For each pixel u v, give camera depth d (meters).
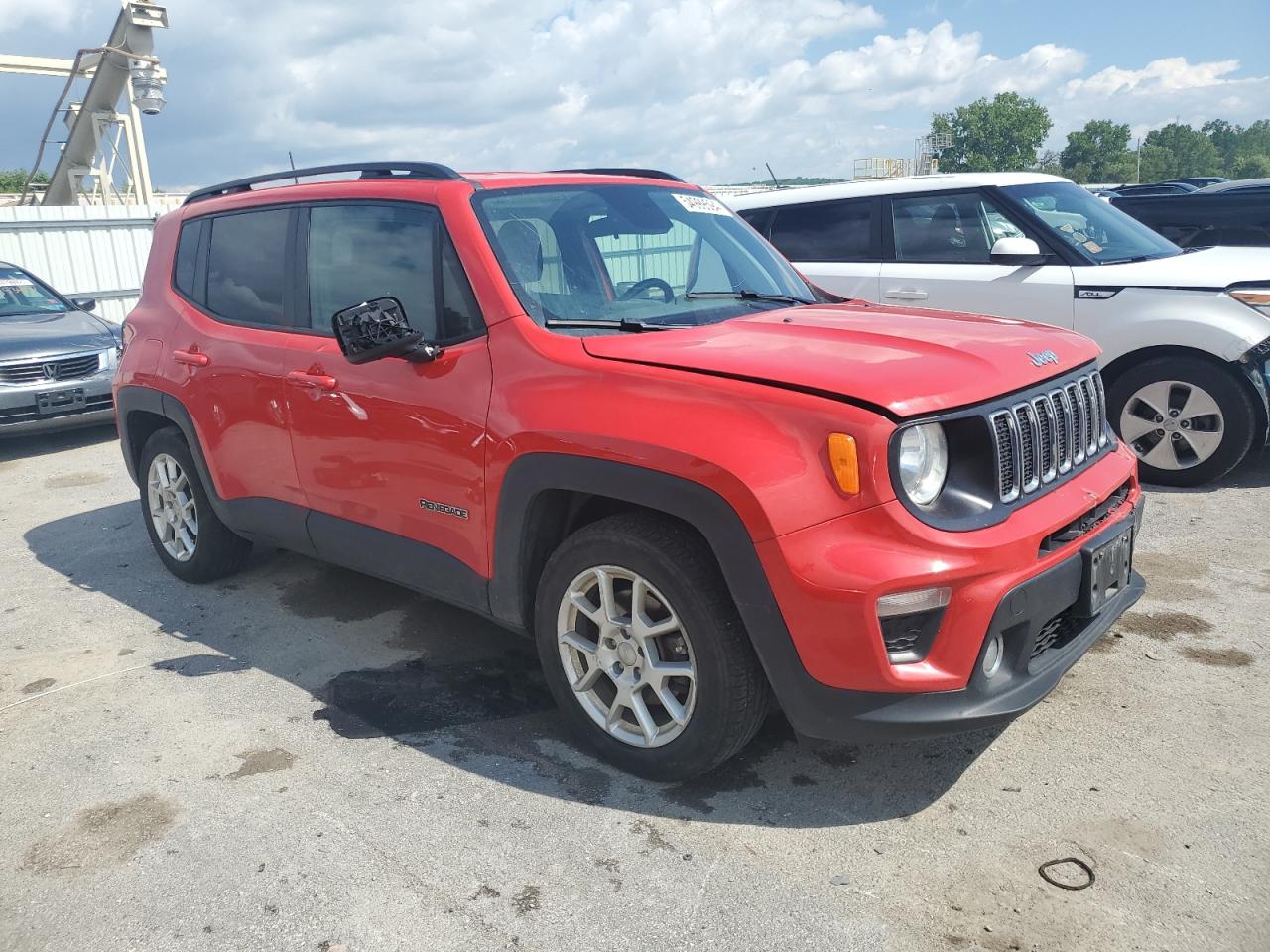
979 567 2.56
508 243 3.42
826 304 3.92
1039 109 133.25
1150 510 5.54
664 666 2.95
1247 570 4.60
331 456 3.79
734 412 2.69
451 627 4.37
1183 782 2.97
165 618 4.59
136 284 15.22
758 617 2.65
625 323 3.23
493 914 2.52
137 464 5.20
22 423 8.17
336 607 4.64
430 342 3.43
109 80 19.05
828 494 2.56
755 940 2.40
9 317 9.14
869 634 2.53
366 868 2.72
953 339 3.09
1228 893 2.49
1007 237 6.23
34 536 6.04
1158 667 3.71
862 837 2.79
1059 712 3.42
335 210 3.90
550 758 3.26
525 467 3.06
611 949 2.39
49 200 22.33
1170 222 8.55
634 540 2.87
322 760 3.29
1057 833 2.76
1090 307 5.97
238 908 2.58
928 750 3.23
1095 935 2.37
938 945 2.36
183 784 3.17
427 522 3.48
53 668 4.10
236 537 4.87
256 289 4.26
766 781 3.08
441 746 3.36
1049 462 2.96
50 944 2.48
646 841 2.80
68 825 2.98
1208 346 5.61
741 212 7.52
